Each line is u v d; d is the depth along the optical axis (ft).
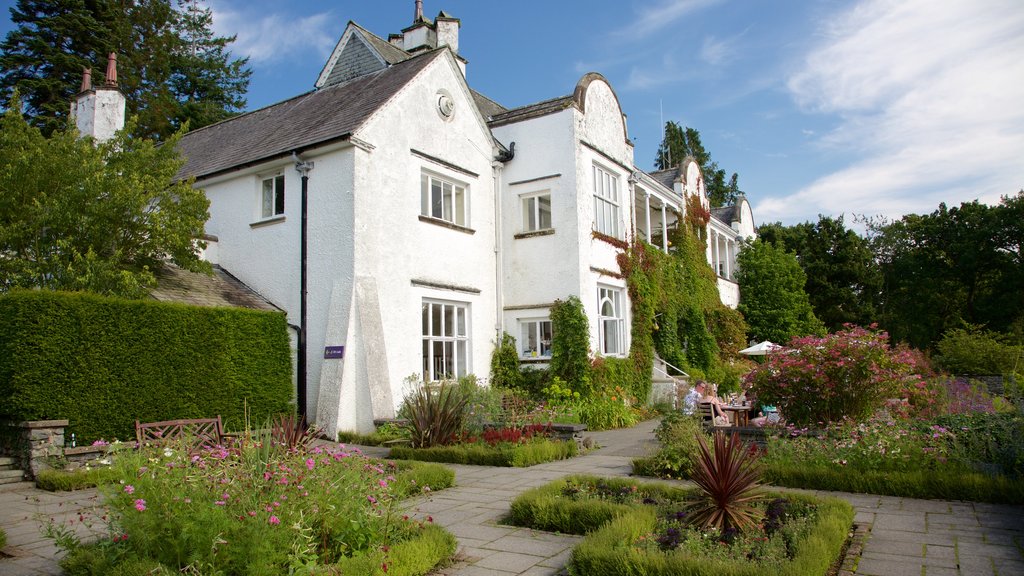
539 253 57.62
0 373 29.37
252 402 39.27
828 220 140.67
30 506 24.63
